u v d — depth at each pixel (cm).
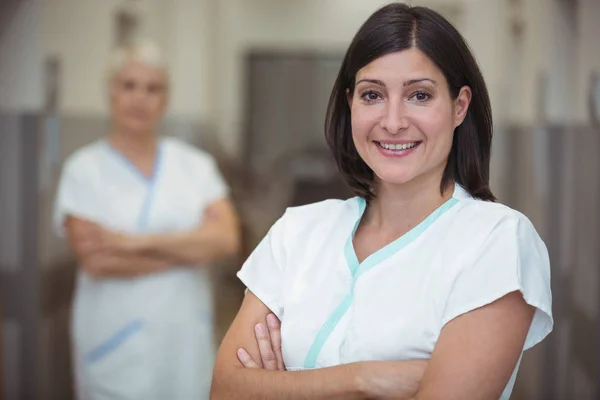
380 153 106
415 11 105
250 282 119
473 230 103
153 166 250
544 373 286
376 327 103
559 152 289
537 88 334
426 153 104
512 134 365
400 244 107
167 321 242
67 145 335
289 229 120
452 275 101
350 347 105
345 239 114
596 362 250
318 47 603
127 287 240
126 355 239
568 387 272
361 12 599
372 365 99
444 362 97
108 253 238
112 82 249
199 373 247
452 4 504
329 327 108
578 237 267
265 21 601
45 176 316
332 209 119
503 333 97
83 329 243
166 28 507
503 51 420
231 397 110
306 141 604
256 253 121
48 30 326
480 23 477
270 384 106
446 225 107
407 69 102
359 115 106
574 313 269
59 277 319
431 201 110
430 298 101
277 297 116
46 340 313
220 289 421
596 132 254
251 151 595
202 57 545
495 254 100
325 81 605
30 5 314
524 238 101
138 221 244
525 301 99
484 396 96
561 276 281
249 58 605
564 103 291
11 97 309
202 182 256
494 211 104
